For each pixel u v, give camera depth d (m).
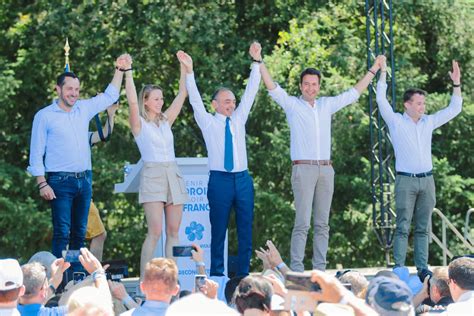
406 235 15.85
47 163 14.11
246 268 14.60
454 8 31.62
